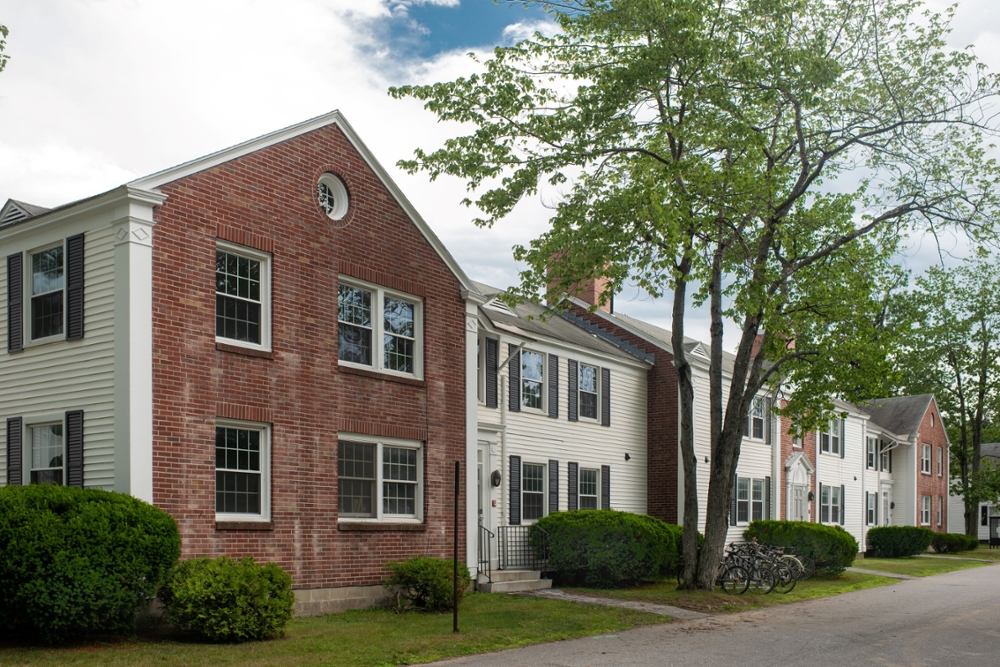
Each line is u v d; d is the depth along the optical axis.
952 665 12.57
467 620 15.39
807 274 21.61
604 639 14.28
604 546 21.91
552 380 25.36
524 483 24.12
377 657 11.72
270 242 15.56
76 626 11.52
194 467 13.93
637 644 13.79
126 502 12.20
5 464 14.76
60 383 14.18
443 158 19.42
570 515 23.11
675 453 29.00
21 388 14.73
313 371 16.11
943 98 20.39
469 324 19.83
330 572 16.03
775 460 35.75
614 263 18.72
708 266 18.53
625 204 18.09
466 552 19.22
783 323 20.27
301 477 15.68
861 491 45.88
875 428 48.91
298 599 15.33
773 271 20.94
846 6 20.12
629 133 19.72
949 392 63.78
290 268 15.90
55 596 11.09
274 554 15.05
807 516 38.91
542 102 19.30
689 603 19.05
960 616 18.56
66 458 13.86
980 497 57.09
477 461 20.28
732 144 19.59
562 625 15.27
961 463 61.72
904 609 19.88
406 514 18.00
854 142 20.92
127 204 13.54
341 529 16.30
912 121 20.48
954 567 37.69
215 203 14.73
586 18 18.73
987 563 42.19
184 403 13.90
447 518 18.81
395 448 17.89
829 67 19.16
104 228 13.88
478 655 12.48
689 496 21.25
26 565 11.03
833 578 28.89
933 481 56.41
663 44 18.19
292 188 16.09
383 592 16.95
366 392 17.17
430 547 18.27
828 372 21.83
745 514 33.41
